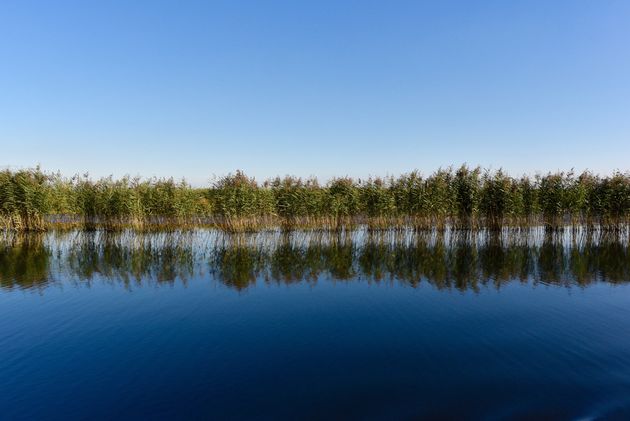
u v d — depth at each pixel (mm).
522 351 10820
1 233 34375
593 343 11375
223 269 21359
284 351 10914
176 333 12266
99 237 33250
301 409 8039
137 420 7766
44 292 16828
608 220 35375
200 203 38375
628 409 8039
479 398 8445
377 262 23047
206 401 8391
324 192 36844
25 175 34469
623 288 17125
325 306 14953
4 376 9539
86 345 11352
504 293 16469
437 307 14711
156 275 19984
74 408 8180
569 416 7797
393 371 9688
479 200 35375
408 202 36125
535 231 36188
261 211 36219
